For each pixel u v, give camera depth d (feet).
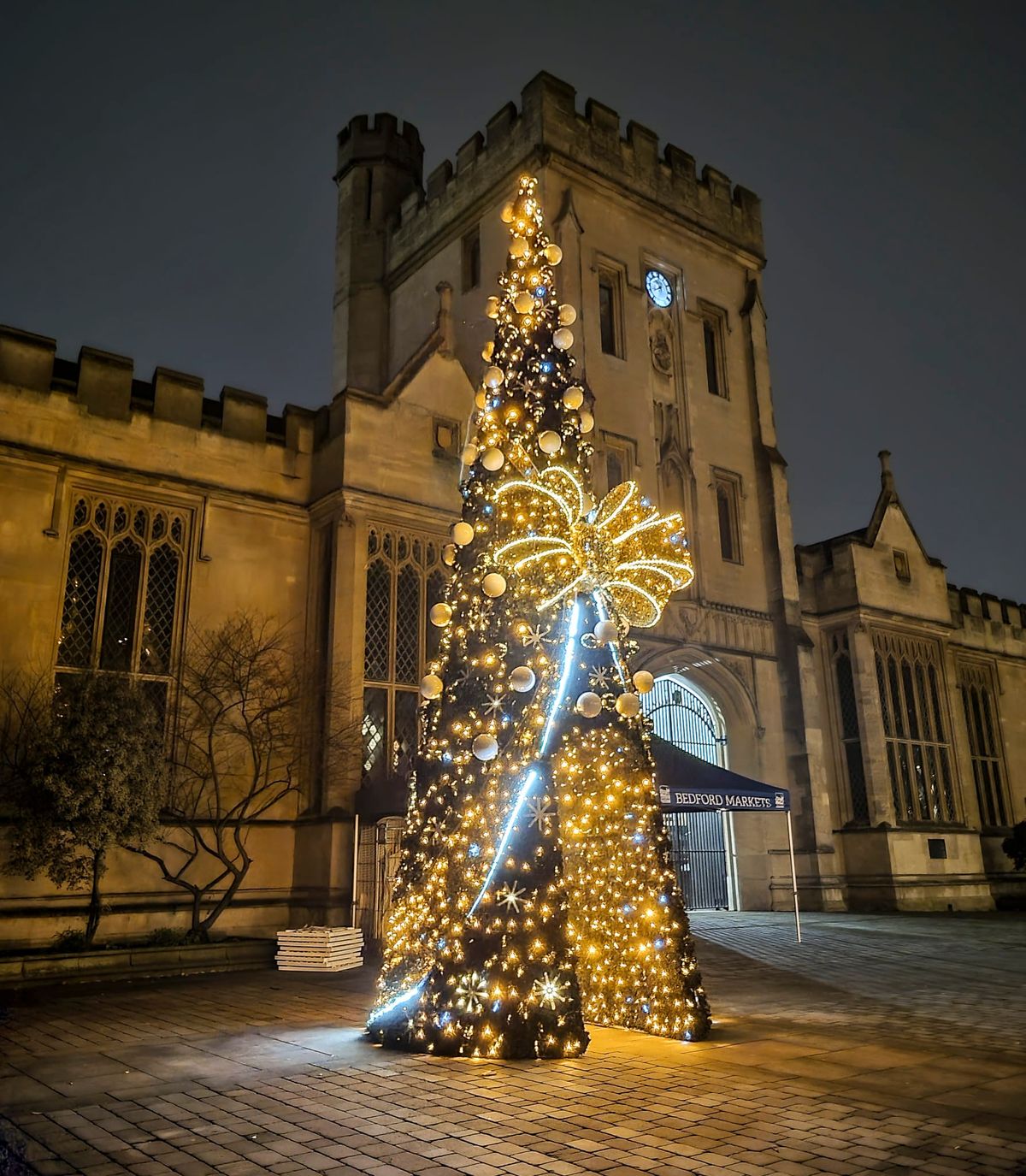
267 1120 17.76
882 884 79.46
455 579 28.58
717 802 47.21
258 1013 30.83
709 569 78.02
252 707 53.52
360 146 94.68
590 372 73.67
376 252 91.45
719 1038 25.70
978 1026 27.45
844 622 86.79
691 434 79.87
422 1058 23.17
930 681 91.56
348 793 52.80
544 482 27.66
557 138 75.41
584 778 28.96
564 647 26.76
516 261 31.35
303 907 52.08
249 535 57.00
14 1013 30.91
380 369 87.81
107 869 47.80
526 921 23.86
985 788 101.14
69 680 43.88
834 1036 26.04
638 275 80.07
